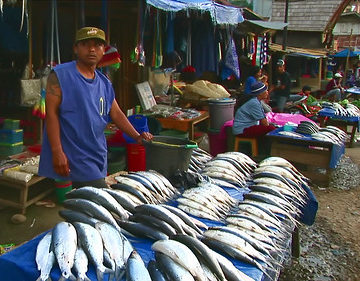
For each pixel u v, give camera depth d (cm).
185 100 825
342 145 650
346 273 371
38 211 439
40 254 178
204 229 231
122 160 524
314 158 599
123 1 580
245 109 620
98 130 287
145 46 628
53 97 266
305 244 421
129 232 210
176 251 175
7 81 625
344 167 726
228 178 320
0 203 434
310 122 639
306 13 1928
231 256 201
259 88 619
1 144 512
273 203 274
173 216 212
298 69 1828
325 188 600
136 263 172
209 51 729
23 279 177
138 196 251
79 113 273
